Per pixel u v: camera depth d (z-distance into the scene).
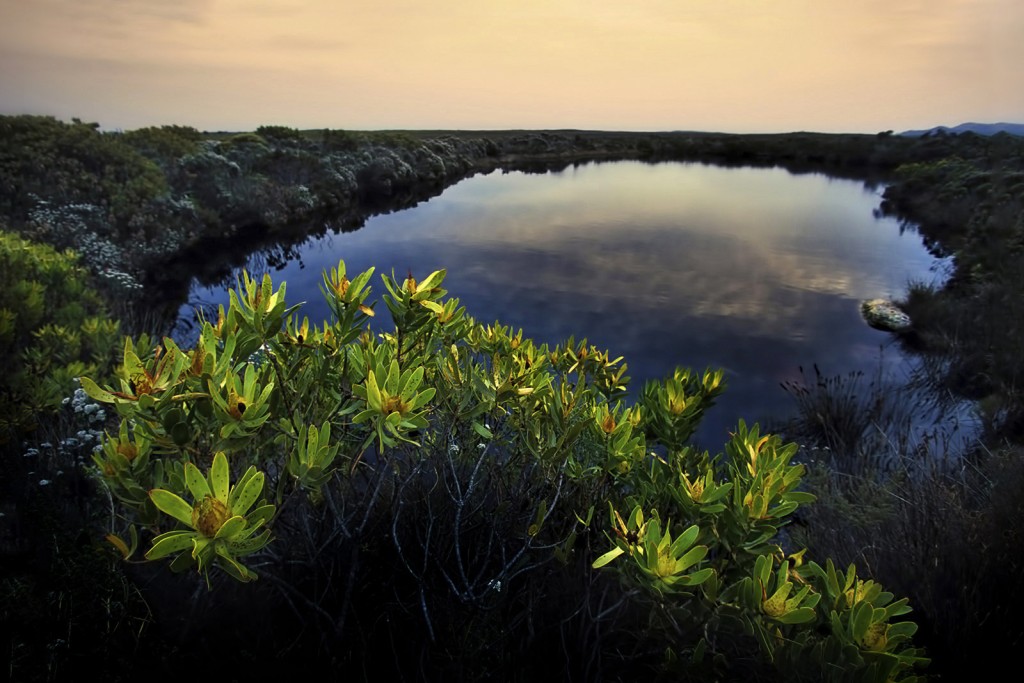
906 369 6.50
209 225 13.05
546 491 2.16
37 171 11.25
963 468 3.50
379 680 1.64
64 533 1.86
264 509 1.25
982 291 8.23
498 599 1.79
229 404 1.45
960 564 2.28
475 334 2.66
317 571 1.78
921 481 3.44
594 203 20.56
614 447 2.06
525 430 2.12
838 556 2.71
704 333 7.78
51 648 1.46
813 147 46.25
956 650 1.92
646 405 2.68
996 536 2.36
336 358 1.85
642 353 7.04
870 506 3.11
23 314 4.44
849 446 4.70
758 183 28.31
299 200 16.31
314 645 1.71
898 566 2.43
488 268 11.36
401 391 1.57
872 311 8.47
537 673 1.75
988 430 4.71
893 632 1.39
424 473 2.10
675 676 1.64
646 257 12.46
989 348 6.28
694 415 2.75
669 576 1.48
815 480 3.73
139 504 1.52
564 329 7.90
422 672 1.60
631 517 1.60
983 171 18.70
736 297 9.50
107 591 1.61
